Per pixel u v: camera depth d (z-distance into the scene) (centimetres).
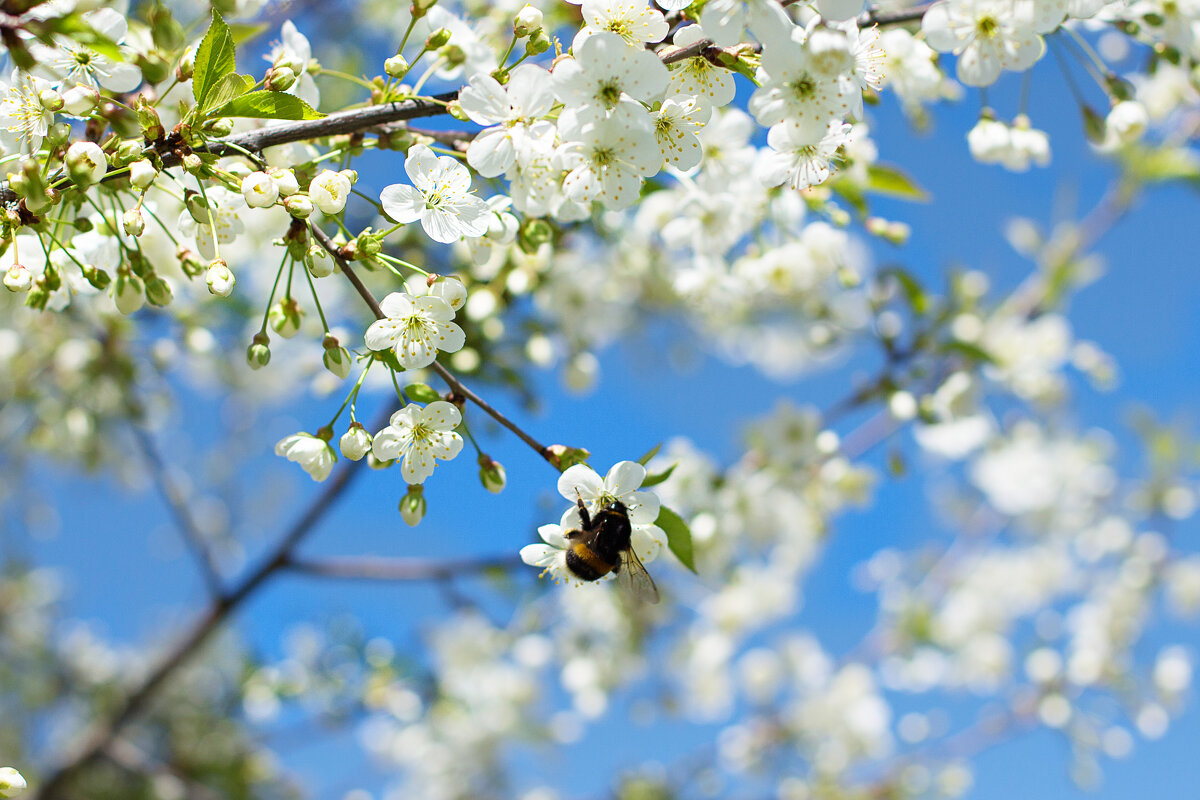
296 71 215
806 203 368
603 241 469
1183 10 316
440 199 230
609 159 223
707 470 562
